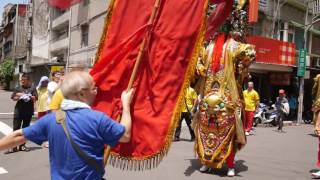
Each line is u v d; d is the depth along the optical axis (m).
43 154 9.62
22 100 9.86
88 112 2.95
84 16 28.88
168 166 8.48
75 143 2.87
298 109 21.52
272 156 10.23
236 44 7.67
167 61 3.80
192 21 3.85
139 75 3.77
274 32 23.41
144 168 3.65
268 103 21.62
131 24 3.99
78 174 2.86
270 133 15.84
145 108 3.72
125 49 3.81
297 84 23.03
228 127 7.69
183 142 12.13
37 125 3.07
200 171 8.10
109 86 3.78
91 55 27.19
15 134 3.06
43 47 42.03
